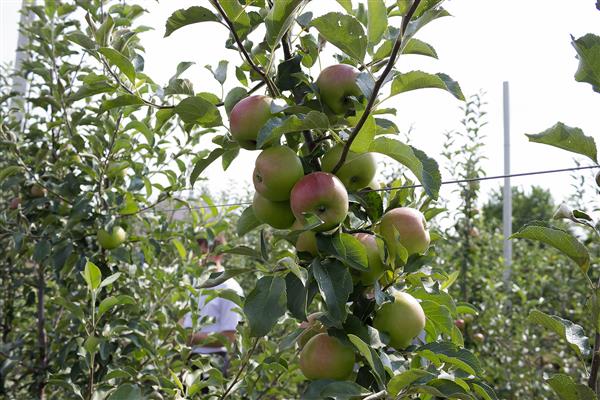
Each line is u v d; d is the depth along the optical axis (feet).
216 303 6.62
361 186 2.75
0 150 6.44
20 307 7.34
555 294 9.55
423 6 2.48
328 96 2.67
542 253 10.87
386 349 2.70
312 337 2.84
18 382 6.15
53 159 6.06
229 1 2.59
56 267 4.97
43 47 6.11
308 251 2.69
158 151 5.73
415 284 2.83
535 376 7.49
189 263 5.86
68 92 6.03
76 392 3.92
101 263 5.18
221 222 6.34
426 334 2.97
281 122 2.36
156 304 5.47
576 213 2.66
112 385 4.09
